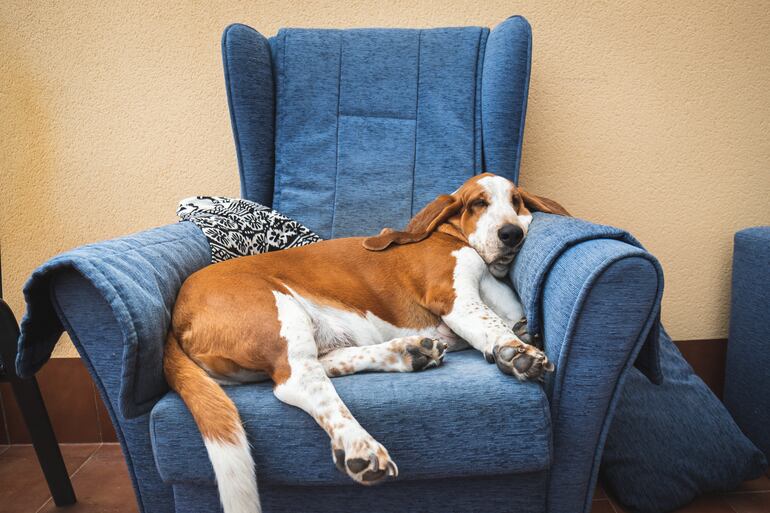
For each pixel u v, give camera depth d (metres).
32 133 2.38
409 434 1.23
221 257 1.82
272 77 2.24
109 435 2.42
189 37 2.37
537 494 1.34
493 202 1.75
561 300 1.32
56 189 2.41
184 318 1.43
